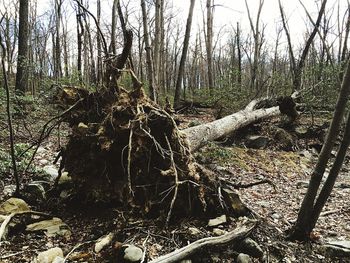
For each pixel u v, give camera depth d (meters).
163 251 3.27
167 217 3.58
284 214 4.97
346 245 3.80
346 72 3.37
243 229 3.55
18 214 3.71
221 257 3.29
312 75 12.05
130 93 4.27
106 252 3.28
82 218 4.02
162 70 18.14
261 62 26.22
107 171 4.06
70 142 4.20
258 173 7.22
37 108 6.81
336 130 3.52
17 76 9.57
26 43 10.38
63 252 3.33
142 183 3.98
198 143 6.22
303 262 3.48
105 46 5.20
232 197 4.07
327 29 12.68
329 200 5.97
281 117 10.60
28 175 5.00
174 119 4.39
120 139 4.03
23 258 3.20
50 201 4.30
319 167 3.67
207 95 12.54
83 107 4.61
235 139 9.12
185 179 3.91
